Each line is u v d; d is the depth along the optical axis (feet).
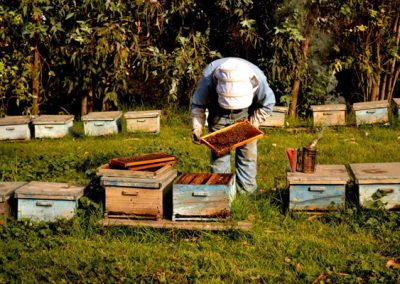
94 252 19.48
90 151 31.73
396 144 32.09
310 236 20.51
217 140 21.45
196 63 39.63
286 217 21.58
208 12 40.14
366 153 30.25
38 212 21.27
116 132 35.42
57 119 35.50
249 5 39.86
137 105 41.45
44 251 19.58
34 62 38.37
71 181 26.32
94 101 41.65
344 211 21.49
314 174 21.75
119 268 18.35
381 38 39.60
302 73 39.42
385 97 41.39
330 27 40.19
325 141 33.14
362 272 18.15
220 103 21.50
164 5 39.99
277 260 19.04
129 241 20.34
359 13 39.04
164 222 20.75
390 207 21.39
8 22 37.04
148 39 40.19
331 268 18.45
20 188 21.40
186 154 29.63
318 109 36.11
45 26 37.42
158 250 19.65
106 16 38.37
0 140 35.27
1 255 19.15
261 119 22.67
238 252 19.51
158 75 39.93
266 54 40.11
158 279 17.89
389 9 38.88
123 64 38.19
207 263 18.83
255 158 23.30
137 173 20.79
